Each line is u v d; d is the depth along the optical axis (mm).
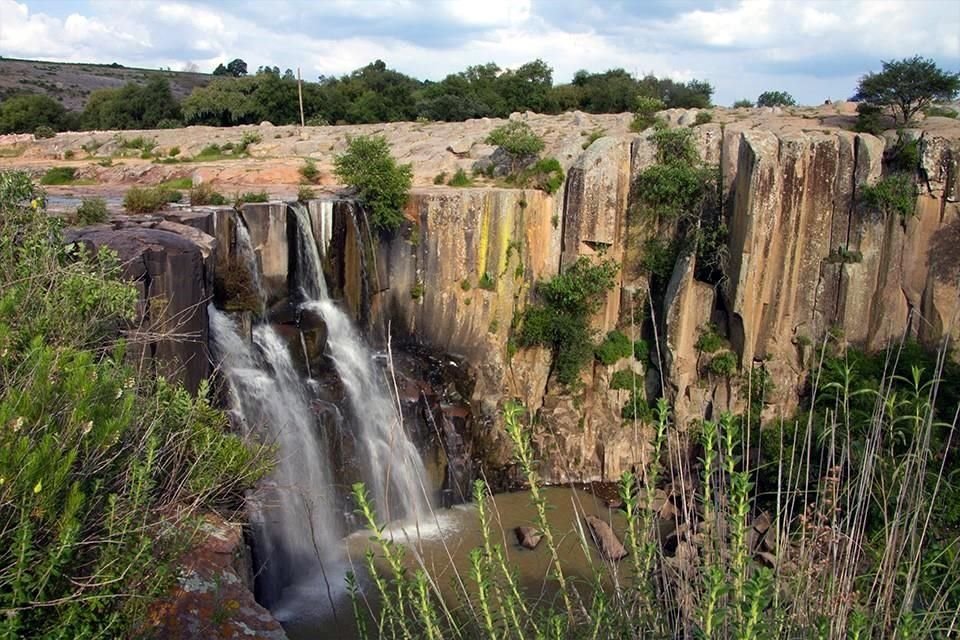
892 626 6914
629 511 7473
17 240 13625
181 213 27969
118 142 54375
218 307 26500
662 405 7891
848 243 35781
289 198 34281
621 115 51594
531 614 7680
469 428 33031
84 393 8883
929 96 37375
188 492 11664
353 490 7449
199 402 12820
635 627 7145
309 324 29719
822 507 7484
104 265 14258
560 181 36781
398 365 32562
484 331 35281
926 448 7238
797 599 6699
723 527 7598
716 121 44531
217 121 70688
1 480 7449
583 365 36031
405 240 34094
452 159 44094
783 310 35281
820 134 35719
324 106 71312
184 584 12219
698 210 35656
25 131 75250
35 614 8141
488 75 82438
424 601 6992
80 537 8766
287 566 23844
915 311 34094
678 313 34969
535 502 7898
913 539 6891
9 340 9734
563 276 36188
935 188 34938
